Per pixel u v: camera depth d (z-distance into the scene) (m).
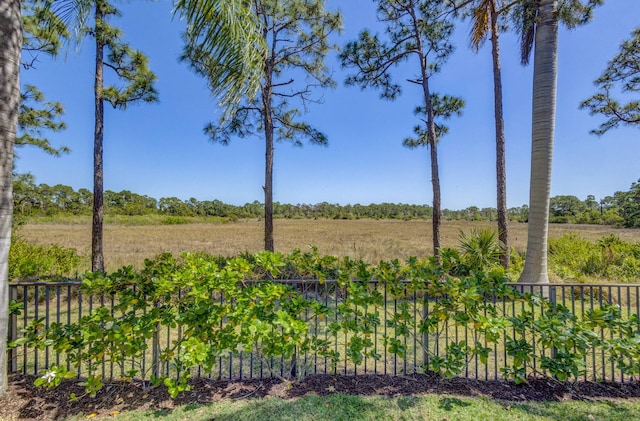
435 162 6.63
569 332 1.97
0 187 1.89
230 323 1.99
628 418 1.75
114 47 5.11
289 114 6.74
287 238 18.03
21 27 1.96
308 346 2.22
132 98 5.33
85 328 1.88
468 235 5.91
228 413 1.79
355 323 2.11
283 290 2.04
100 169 5.43
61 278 5.02
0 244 1.89
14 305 2.15
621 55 6.54
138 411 1.81
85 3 3.06
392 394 2.00
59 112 6.02
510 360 2.62
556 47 4.36
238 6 2.02
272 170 6.50
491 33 6.09
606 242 8.36
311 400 1.92
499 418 1.75
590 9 4.25
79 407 1.84
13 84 1.90
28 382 2.07
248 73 2.07
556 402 1.92
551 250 8.34
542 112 4.39
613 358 2.09
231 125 6.33
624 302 4.49
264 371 2.38
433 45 6.59
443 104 7.07
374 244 14.50
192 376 2.25
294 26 6.00
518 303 4.05
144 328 1.91
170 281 1.98
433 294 2.17
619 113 7.18
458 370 2.05
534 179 4.49
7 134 1.89
